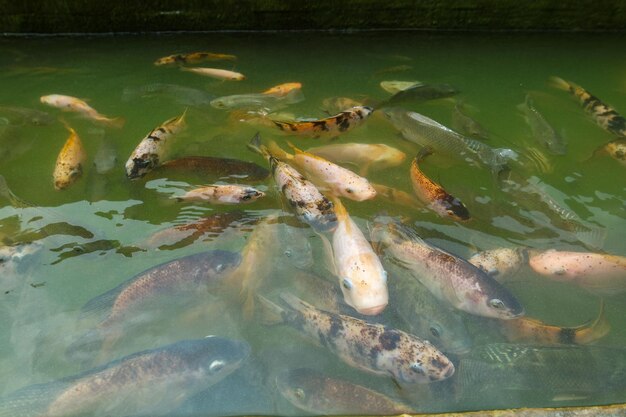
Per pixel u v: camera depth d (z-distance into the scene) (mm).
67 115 1299
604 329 806
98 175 1081
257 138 1162
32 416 667
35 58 1589
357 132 1243
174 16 1703
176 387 703
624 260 895
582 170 1148
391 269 877
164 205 1006
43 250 892
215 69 1509
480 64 1659
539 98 1463
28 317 794
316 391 700
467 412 672
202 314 806
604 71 1635
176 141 1192
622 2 1776
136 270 871
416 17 1795
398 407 691
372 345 751
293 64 1611
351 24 1791
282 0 1699
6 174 1078
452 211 986
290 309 809
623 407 681
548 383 727
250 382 718
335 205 970
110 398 687
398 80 1539
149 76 1508
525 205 1037
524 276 897
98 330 780
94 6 1641
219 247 916
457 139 1177
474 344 783
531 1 1769
